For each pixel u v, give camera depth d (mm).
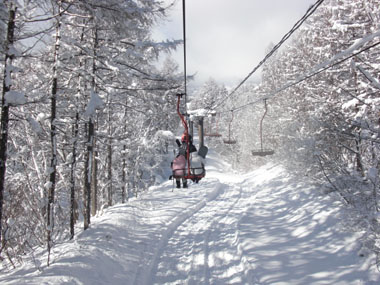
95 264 4727
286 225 6926
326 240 5266
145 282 4570
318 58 13469
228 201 11227
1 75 4680
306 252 5000
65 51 6383
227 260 5230
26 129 6973
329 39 10125
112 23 6074
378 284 3445
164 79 8000
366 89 7508
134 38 7684
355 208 4957
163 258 5527
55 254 5289
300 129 11117
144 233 6809
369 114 6969
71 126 8727
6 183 7129
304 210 7355
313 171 9094
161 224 7504
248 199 11391
